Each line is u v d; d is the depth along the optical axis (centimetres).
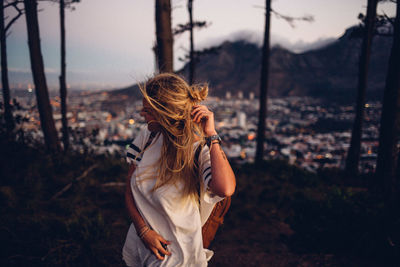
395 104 457
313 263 292
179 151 103
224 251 338
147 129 116
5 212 318
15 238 262
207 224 112
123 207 420
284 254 323
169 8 458
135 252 116
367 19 740
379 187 460
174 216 105
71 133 629
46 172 474
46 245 257
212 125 103
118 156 739
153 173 108
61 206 369
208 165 101
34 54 608
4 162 401
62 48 965
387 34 564
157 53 457
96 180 517
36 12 616
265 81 980
